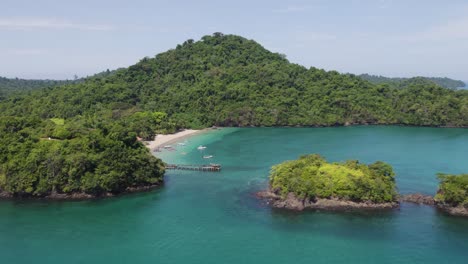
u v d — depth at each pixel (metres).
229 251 90.62
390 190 117.50
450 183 114.69
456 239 95.44
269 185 132.12
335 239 96.00
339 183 117.25
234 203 121.06
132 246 93.69
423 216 109.00
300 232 99.94
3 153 130.88
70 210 116.94
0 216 112.69
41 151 129.88
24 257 89.44
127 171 133.62
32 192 125.81
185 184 141.62
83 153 129.62
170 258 87.94
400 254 88.50
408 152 189.62
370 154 185.00
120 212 115.06
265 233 99.62
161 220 108.81
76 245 94.69
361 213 111.25
